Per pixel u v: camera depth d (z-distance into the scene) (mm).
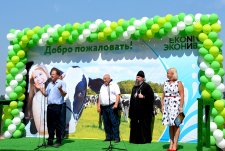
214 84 7859
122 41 9148
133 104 8336
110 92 8508
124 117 9000
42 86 9836
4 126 9641
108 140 8742
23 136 9891
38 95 9875
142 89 8258
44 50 9922
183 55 8578
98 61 9367
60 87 8117
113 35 8930
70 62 9648
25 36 9742
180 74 8562
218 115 7762
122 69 9117
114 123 8492
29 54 10055
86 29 9180
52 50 9844
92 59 9438
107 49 9305
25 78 9961
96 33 9180
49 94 8133
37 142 8781
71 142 8664
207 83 7930
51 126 8078
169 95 7340
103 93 8539
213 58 7957
